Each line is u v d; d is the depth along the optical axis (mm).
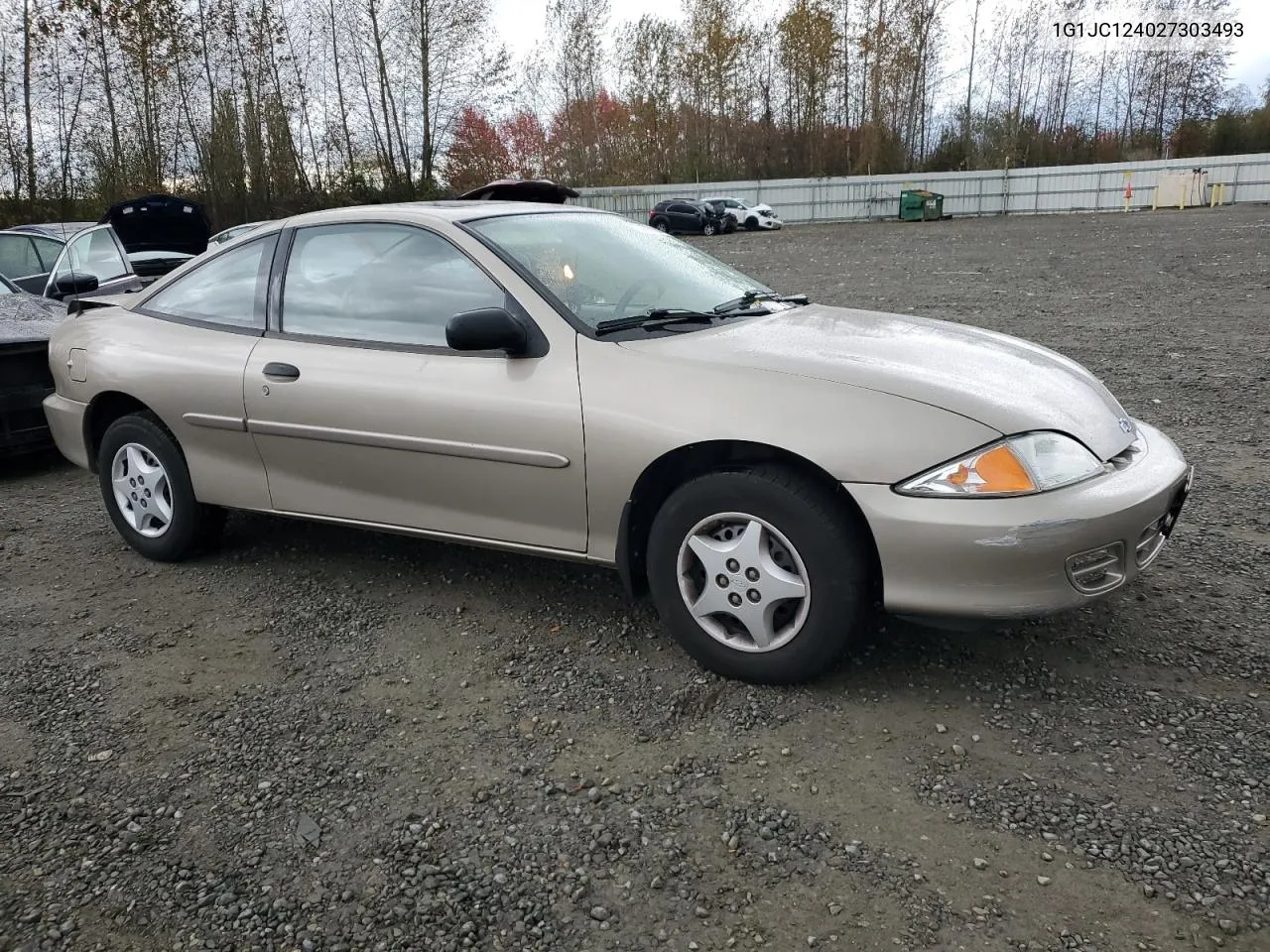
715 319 3367
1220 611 3346
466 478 3314
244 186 33844
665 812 2410
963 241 24953
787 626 2881
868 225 39625
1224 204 38031
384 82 38406
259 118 33969
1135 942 1926
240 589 3932
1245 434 5609
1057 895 2062
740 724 2777
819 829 2314
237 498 3924
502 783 2561
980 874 2141
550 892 2150
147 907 2150
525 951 1989
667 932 2023
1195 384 6898
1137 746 2584
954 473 2600
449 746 2748
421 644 3393
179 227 11578
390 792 2537
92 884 2230
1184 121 52312
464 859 2271
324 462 3635
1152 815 2303
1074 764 2521
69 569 4227
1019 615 2613
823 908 2064
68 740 2842
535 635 3416
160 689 3133
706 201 38500
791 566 2812
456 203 3824
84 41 29750
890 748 2629
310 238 3768
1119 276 14297
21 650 3439
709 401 2846
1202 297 11492
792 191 45156
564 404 3055
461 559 4137
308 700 3037
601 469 3014
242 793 2555
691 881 2168
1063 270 15602
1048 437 2699
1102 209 40688
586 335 3121
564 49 52594
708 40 51812
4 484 5750
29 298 6879
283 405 3627
